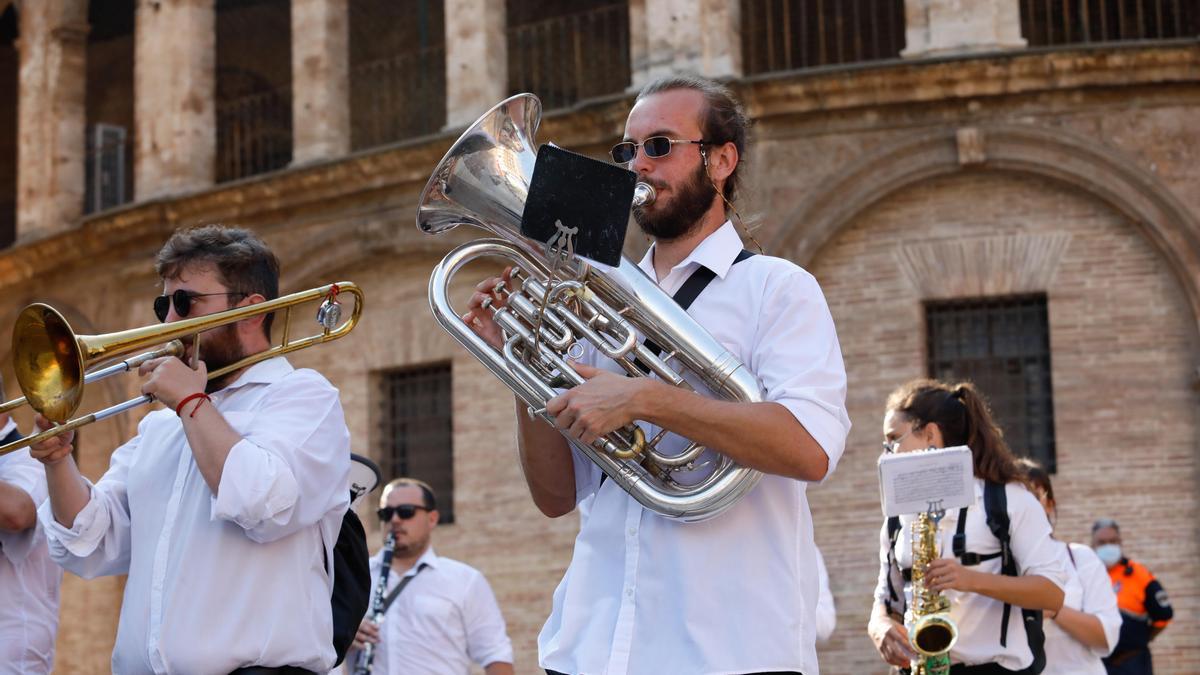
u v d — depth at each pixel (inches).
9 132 1203.9
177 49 923.4
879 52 880.9
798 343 205.3
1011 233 719.7
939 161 722.2
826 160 733.3
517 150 215.3
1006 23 725.3
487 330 217.6
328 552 247.4
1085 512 697.6
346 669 466.3
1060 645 358.3
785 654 201.8
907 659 324.2
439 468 837.2
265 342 252.2
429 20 1011.9
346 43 892.6
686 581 203.0
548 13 983.0
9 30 1174.3
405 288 844.6
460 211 216.7
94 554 253.4
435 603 461.7
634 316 205.6
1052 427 713.0
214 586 235.6
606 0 971.9
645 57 762.2
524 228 201.8
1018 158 714.2
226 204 877.8
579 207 199.8
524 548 791.1
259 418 239.1
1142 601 572.7
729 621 201.9
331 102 878.4
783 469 196.1
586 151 771.4
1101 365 705.0
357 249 845.8
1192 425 693.3
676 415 194.2
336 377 858.1
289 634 236.7
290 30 1078.4
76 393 224.2
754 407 195.8
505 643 469.7
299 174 848.9
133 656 239.1
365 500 842.8
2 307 980.6
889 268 730.8
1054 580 319.0
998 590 310.7
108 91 1140.5
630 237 742.5
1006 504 322.7
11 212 1200.2
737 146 220.8
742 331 209.9
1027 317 724.7
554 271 204.4
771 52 776.3
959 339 730.8
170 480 246.4
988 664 318.7
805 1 896.3
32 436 234.7
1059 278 713.6
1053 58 702.5
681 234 217.8
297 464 235.6
